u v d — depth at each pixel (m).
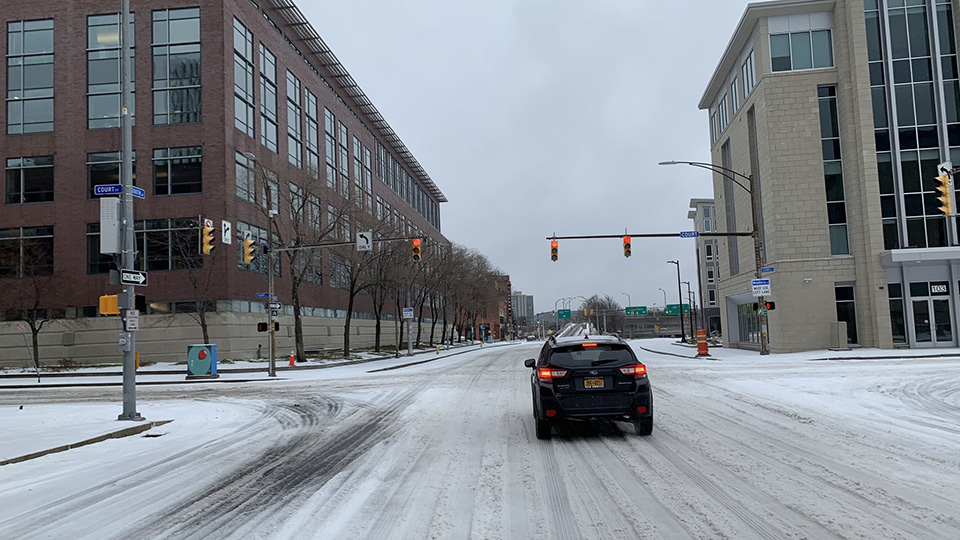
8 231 41.84
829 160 35.84
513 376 25.55
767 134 35.69
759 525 5.67
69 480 8.55
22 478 8.77
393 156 79.69
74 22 42.59
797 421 11.62
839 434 10.16
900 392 15.64
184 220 40.62
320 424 13.57
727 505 6.32
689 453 8.97
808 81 35.50
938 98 34.34
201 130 40.88
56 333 41.25
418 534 5.73
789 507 6.18
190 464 9.50
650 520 5.93
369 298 67.75
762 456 8.62
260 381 28.45
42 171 42.16
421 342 88.81
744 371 23.56
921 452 8.59
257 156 44.66
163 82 41.59
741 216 41.50
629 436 10.52
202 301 38.69
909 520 5.69
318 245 32.28
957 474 7.34
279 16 51.25
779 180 35.34
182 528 6.14
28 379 34.34
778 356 32.25
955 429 10.42
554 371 10.18
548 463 8.63
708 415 12.64
